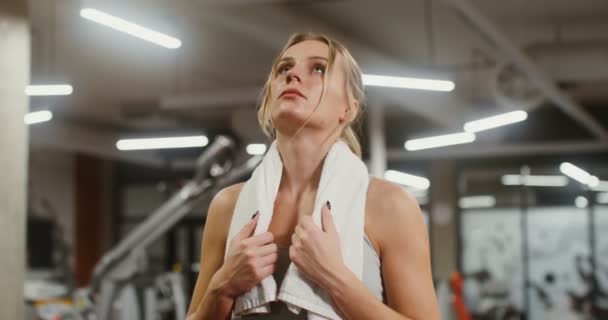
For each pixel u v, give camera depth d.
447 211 14.13
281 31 7.19
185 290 15.06
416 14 8.05
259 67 10.14
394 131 13.69
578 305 13.42
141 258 8.02
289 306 1.30
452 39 8.90
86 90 11.34
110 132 13.59
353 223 1.36
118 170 15.78
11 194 4.90
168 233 15.47
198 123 13.80
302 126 1.40
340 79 1.44
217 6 6.35
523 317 13.70
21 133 5.00
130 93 11.62
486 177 14.12
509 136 13.01
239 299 1.33
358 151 1.53
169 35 4.81
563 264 13.59
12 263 4.87
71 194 15.60
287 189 1.45
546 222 13.75
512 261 13.87
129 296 8.06
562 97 9.15
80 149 13.16
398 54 9.57
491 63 9.83
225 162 7.50
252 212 1.42
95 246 15.36
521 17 8.24
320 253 1.28
